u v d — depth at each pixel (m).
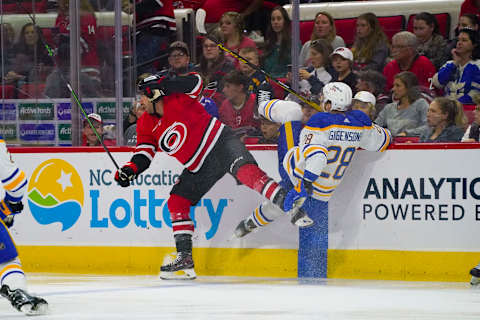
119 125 20.52
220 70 21.67
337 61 20.81
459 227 17.77
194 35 22.89
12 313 12.99
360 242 18.38
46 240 20.39
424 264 17.97
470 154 17.67
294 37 19.98
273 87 20.86
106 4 21.23
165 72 19.33
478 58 20.91
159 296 15.05
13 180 13.08
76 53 21.23
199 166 18.12
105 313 12.73
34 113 21.78
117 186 19.84
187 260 18.23
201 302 14.11
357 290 16.08
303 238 18.69
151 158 18.45
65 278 18.91
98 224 20.02
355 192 18.39
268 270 18.95
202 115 18.20
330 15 21.64
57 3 21.89
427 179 17.94
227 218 19.16
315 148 17.17
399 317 12.19
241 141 19.39
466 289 16.33
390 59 21.92
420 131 20.03
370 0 22.50
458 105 19.28
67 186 20.22
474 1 21.36
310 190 17.20
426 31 21.80
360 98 19.73
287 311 12.85
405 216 18.09
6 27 22.12
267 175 18.55
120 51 20.64
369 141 17.92
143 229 19.67
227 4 22.38
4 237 12.72
